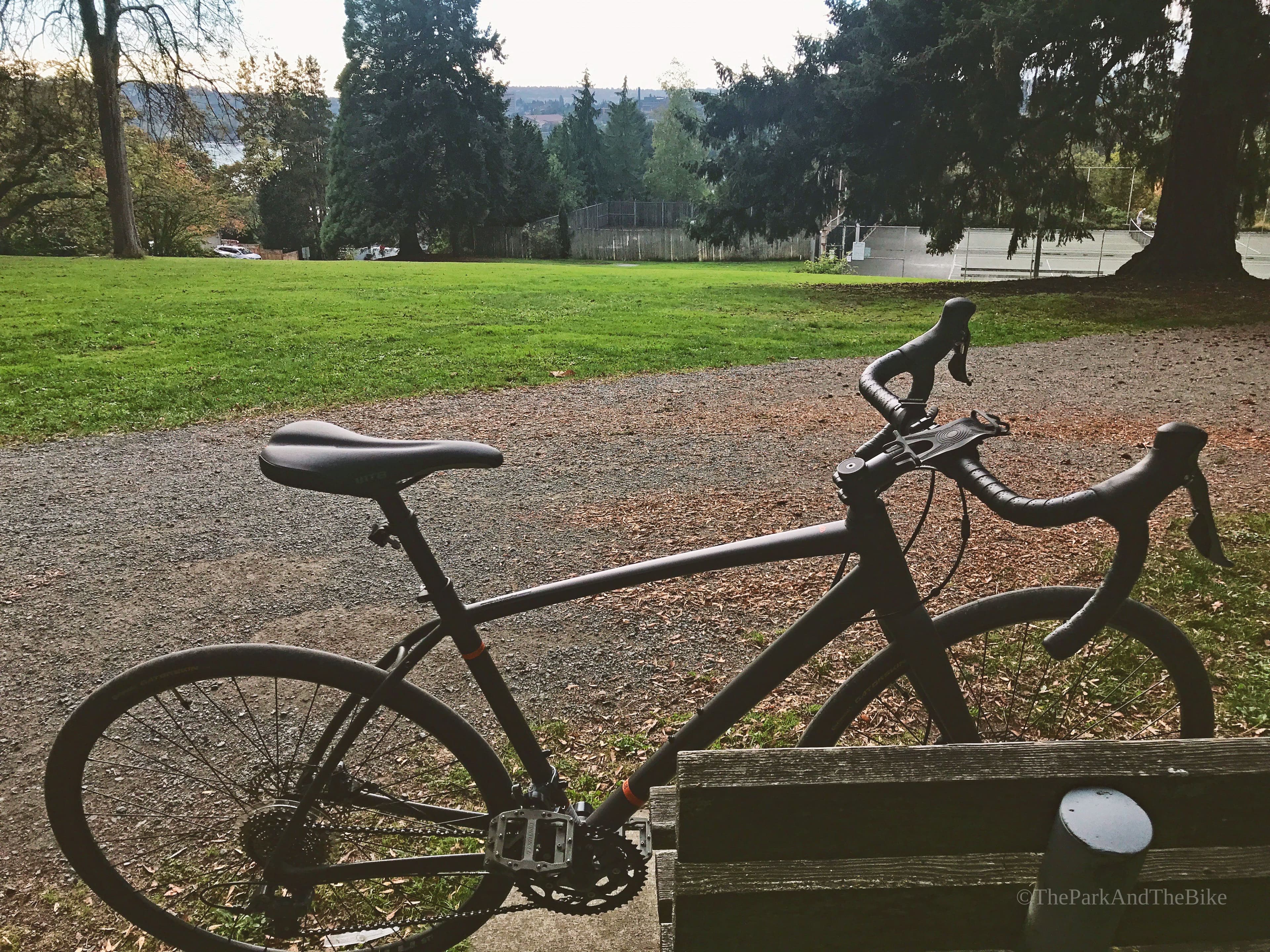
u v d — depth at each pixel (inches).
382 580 181.0
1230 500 215.6
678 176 3166.8
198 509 222.1
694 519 213.5
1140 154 828.6
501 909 81.7
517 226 2463.1
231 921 93.0
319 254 3166.8
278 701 99.3
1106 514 56.7
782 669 74.4
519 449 274.7
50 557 192.5
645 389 358.0
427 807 80.2
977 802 48.6
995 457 261.9
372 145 2268.7
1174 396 342.3
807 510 218.1
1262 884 51.6
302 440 72.9
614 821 78.6
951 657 105.4
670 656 146.6
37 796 115.9
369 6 2282.2
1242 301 631.2
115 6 1256.8
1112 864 45.9
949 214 816.9
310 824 80.3
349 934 89.5
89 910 97.0
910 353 74.4
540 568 186.5
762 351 441.4
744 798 48.1
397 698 76.2
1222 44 650.8
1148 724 103.0
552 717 131.3
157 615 166.4
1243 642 143.0
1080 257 1673.2
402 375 382.6
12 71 1274.6
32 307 596.4
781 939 50.8
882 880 49.7
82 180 1659.7
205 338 475.8
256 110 1379.2
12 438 288.8
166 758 117.6
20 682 143.5
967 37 690.2
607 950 90.4
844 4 846.5
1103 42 694.5
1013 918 50.7
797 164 877.8
